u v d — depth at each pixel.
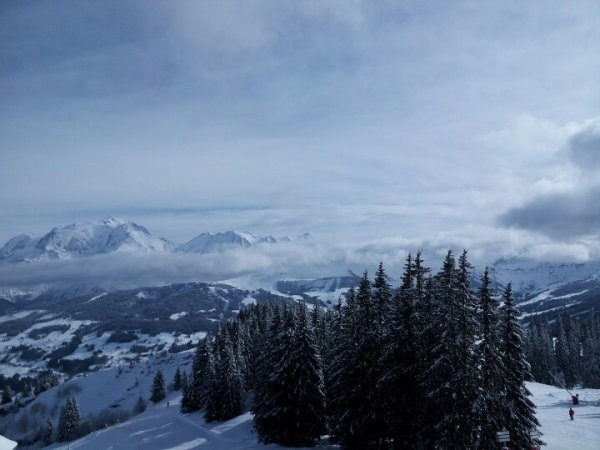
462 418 35.22
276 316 63.69
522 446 36.16
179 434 74.25
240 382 78.25
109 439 83.19
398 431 42.00
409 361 41.12
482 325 36.66
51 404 190.88
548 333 140.75
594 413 58.59
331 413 51.44
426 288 42.00
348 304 47.97
